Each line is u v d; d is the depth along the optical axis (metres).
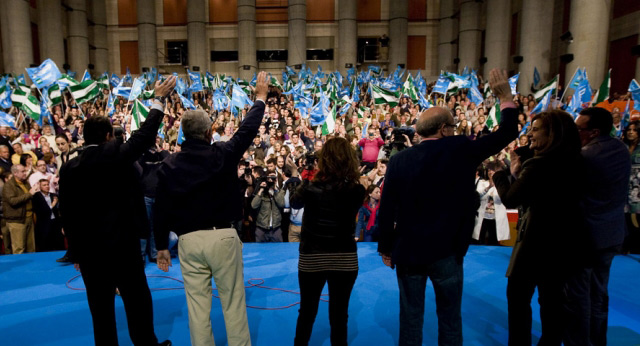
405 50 27.08
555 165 2.30
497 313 3.76
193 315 2.45
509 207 2.50
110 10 27.97
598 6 12.88
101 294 2.51
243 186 6.86
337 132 10.05
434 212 2.27
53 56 22.72
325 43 27.95
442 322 2.36
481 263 5.22
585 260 2.36
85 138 2.53
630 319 3.59
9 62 18.22
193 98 18.72
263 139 10.51
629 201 5.55
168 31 28.08
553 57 19.91
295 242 6.29
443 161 2.25
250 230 6.96
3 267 5.16
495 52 19.39
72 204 2.44
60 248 6.58
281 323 3.58
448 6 26.16
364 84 21.00
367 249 5.87
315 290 2.47
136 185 2.67
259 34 28.02
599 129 2.57
